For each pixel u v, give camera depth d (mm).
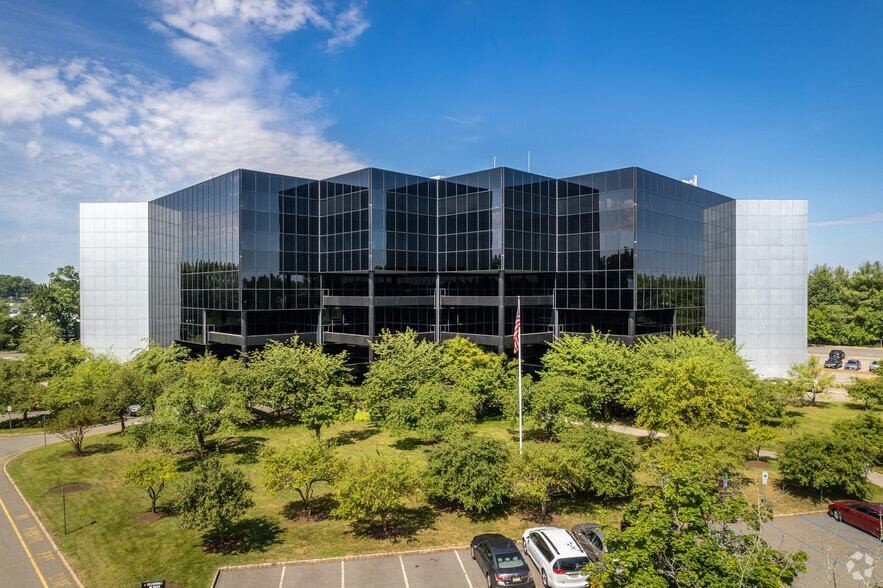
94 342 66000
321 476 23375
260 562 19969
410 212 55906
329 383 38219
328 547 21219
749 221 65312
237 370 40000
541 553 19375
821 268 118938
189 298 59031
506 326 54531
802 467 26141
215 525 20641
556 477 23719
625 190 50062
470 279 56938
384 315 56562
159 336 64625
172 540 21750
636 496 16188
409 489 22547
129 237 66375
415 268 56344
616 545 13953
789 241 65062
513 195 52562
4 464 32281
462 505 25469
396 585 18609
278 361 38406
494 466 24062
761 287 65062
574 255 54812
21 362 44781
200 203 56844
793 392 41406
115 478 29172
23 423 43125
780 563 13320
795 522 24125
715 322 61969
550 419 33344
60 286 96812
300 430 39062
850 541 22141
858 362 75750
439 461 24391
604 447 25172
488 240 52938
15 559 20406
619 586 13312
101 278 66125
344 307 58375
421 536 22297
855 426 30484
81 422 33062
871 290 106375
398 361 39969
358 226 53344
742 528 23078
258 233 52062
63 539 21906
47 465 31516
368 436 37438
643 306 49906
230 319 53344
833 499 26578
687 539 13125
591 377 38906
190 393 31547
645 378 37000
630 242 49562
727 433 26609
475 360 46750
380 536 22234
